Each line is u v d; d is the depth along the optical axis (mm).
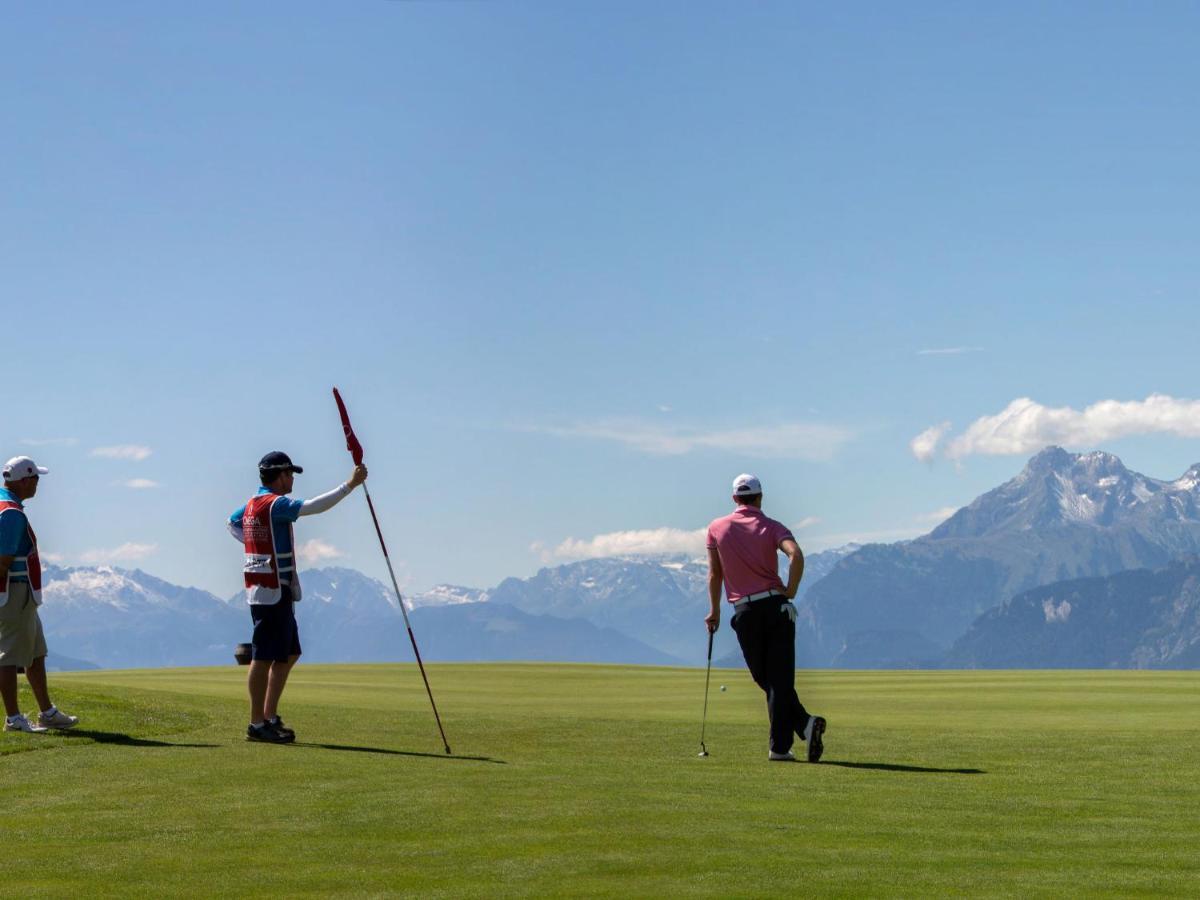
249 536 14312
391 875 7723
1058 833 9047
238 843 8602
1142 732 16203
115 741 13812
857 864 8008
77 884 7527
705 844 8586
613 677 33469
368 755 12914
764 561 13727
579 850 8398
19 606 14562
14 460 14875
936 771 12344
